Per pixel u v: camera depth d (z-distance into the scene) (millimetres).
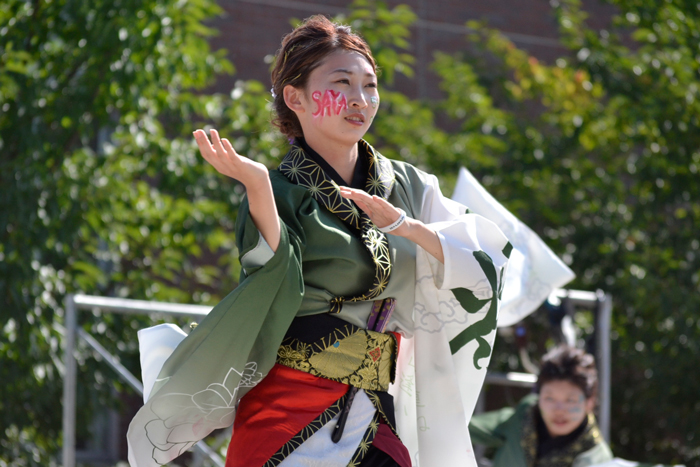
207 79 18734
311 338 4629
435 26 25516
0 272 13992
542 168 20828
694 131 19766
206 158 4039
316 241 4582
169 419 4516
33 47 15703
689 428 18703
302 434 4527
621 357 19516
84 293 15055
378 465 4660
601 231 20109
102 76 15102
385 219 4605
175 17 16094
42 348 14078
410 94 24812
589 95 22094
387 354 4891
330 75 4773
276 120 5082
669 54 19891
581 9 27438
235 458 4672
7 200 14266
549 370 9852
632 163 21484
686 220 20312
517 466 9922
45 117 15227
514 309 6754
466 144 20797
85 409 14734
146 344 4918
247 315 4285
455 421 4992
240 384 4574
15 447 14336
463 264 4789
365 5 18938
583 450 9836
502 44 23266
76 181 15109
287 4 23438
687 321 18625
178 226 16953
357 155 5008
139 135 16188
